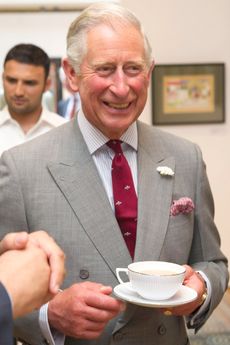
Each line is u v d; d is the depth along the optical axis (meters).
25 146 1.38
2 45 3.70
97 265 1.25
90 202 1.29
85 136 1.36
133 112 1.30
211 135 4.03
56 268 0.77
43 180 1.30
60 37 3.72
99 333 1.12
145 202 1.32
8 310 0.65
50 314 1.17
